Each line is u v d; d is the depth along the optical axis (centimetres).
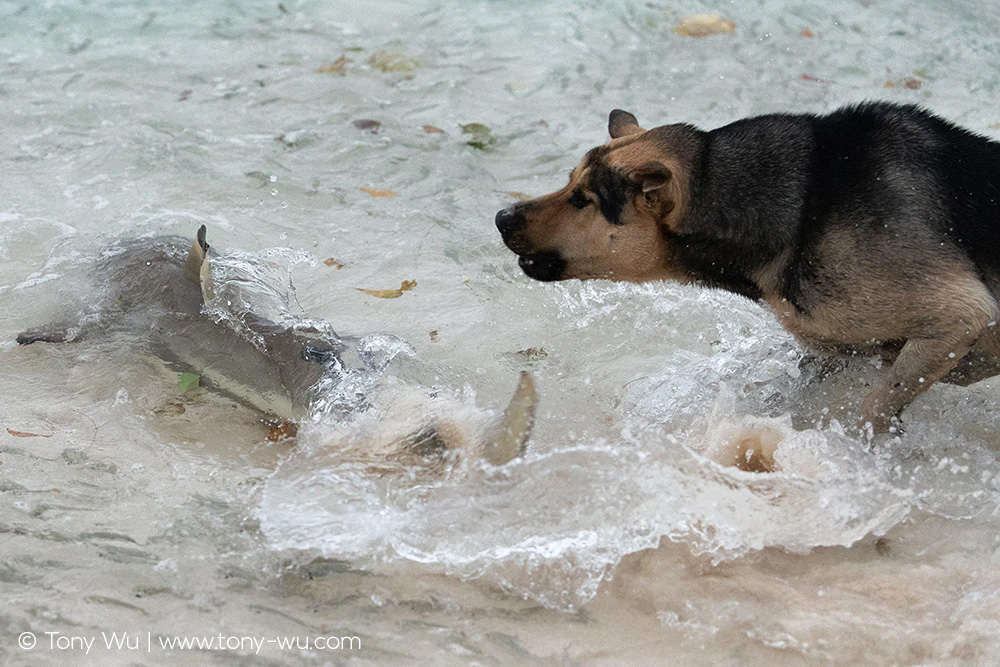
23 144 973
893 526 578
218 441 630
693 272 661
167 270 727
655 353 731
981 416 668
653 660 495
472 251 847
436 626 511
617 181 633
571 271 668
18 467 600
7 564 527
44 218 858
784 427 616
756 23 1224
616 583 540
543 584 538
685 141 645
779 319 652
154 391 664
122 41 1190
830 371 681
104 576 524
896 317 602
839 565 552
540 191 928
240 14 1270
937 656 494
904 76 1095
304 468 591
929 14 1229
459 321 762
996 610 512
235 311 690
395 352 682
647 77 1117
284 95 1083
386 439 580
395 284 805
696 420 651
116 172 930
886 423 616
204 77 1115
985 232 606
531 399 544
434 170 957
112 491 586
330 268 820
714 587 536
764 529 566
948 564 550
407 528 561
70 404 659
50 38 1195
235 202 895
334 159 970
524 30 1227
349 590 530
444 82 1115
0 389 671
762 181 627
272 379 642
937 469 618
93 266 764
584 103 1073
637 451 596
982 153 626
